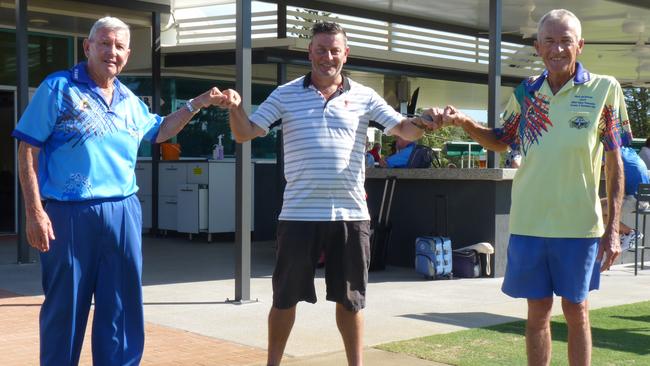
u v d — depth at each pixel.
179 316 6.91
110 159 4.16
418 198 10.16
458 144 15.02
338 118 4.33
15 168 13.73
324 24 4.36
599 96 4.10
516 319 6.86
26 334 6.13
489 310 7.27
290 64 12.45
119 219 4.19
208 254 11.41
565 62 4.05
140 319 4.31
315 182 4.30
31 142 4.03
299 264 4.35
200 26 14.24
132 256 4.25
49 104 4.04
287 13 13.05
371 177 10.44
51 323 4.13
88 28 13.96
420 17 14.27
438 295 8.10
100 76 4.16
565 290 4.12
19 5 9.68
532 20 14.08
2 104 13.56
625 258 11.12
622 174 4.22
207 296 7.88
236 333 6.25
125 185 4.23
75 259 4.11
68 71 4.18
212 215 12.95
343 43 4.34
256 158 15.67
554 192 4.11
